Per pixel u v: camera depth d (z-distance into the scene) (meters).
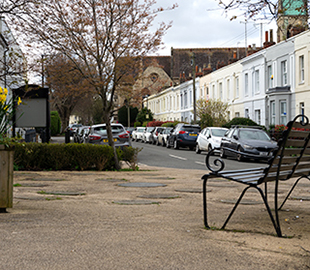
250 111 34.34
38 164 12.61
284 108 28.31
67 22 12.00
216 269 3.26
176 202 6.62
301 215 5.58
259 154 18.73
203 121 35.62
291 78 27.75
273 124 28.53
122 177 10.86
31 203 6.27
